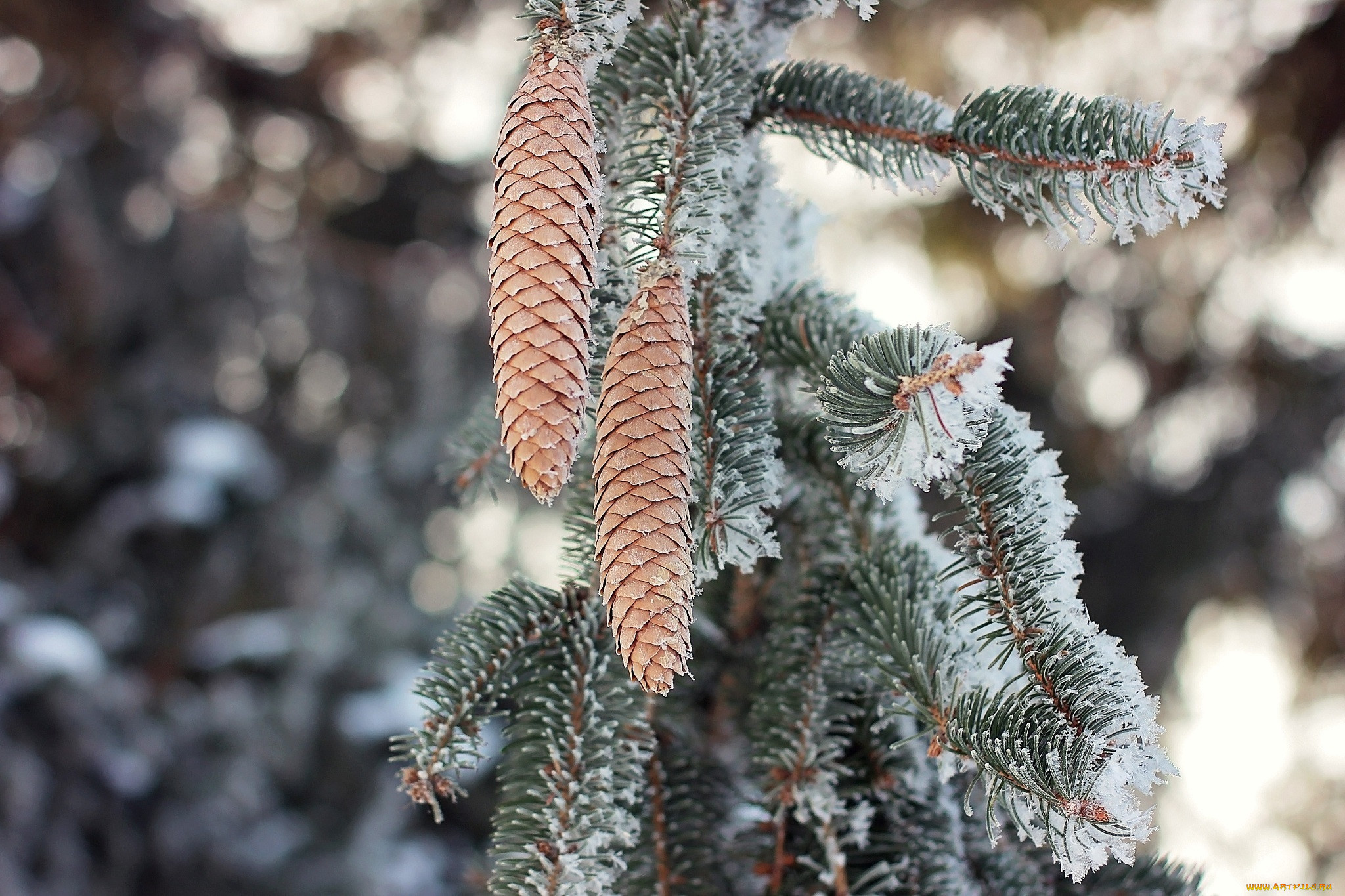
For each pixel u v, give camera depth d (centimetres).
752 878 136
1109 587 532
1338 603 556
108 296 582
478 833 480
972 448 97
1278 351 516
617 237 115
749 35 129
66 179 570
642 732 125
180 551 549
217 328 625
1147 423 527
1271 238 502
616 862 113
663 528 92
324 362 650
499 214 93
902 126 126
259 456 595
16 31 541
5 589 508
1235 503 529
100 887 466
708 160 105
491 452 157
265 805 499
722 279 118
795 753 123
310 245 627
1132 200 106
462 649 121
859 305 134
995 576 107
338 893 461
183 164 616
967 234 502
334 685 527
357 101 614
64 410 570
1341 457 530
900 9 494
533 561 607
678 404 97
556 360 89
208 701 509
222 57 591
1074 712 98
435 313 650
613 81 117
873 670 121
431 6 580
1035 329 523
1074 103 112
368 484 608
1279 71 483
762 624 146
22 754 457
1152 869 134
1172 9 474
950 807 130
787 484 135
